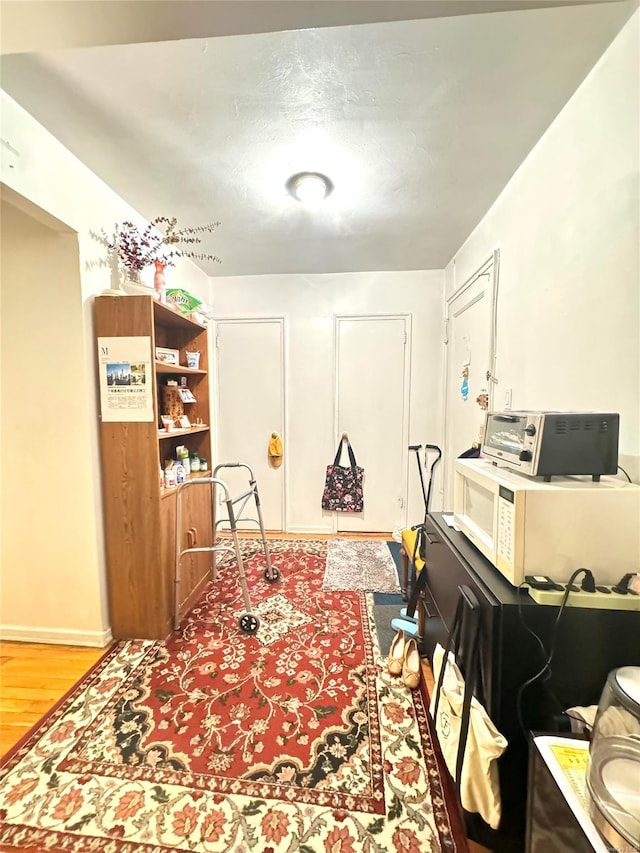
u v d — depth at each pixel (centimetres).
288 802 112
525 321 171
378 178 185
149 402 184
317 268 317
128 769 122
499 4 86
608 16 105
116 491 189
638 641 95
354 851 99
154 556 189
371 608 218
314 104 138
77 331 178
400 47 115
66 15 87
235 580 254
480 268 224
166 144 160
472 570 117
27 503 188
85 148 163
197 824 106
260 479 348
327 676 163
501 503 107
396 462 338
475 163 173
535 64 121
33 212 155
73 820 107
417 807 110
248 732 136
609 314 117
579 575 100
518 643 97
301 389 339
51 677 165
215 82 127
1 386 184
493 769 95
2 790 116
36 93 133
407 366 329
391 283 324
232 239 256
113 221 196
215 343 342
